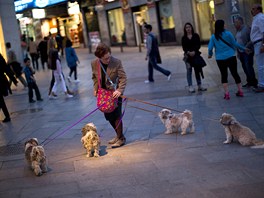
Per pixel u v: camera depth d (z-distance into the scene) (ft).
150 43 45.96
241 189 16.56
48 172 21.03
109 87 23.48
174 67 57.41
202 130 25.62
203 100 34.35
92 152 23.54
